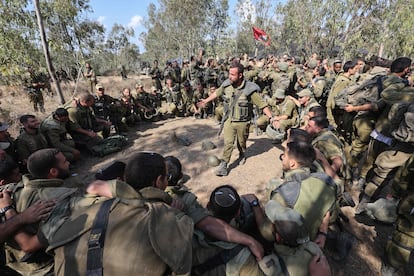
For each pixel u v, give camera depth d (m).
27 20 6.29
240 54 27.91
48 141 4.60
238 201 1.68
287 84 6.16
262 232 1.76
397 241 2.16
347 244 2.48
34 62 6.67
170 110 8.30
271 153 5.22
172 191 1.74
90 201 1.43
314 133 2.76
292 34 19.89
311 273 1.49
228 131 4.20
